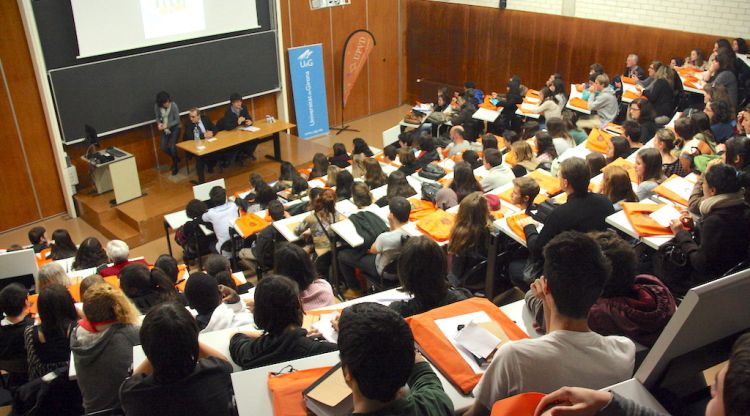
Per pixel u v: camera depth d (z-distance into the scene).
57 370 3.50
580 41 11.33
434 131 10.86
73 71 8.59
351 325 1.53
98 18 8.69
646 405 1.54
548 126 7.41
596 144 6.88
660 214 4.05
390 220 5.34
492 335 2.35
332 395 1.99
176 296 4.44
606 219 4.07
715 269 3.45
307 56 11.83
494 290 4.88
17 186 8.65
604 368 1.89
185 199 9.03
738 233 3.37
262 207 7.26
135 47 9.18
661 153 5.57
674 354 1.52
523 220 4.70
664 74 8.41
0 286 5.53
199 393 2.21
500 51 12.56
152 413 2.19
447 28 13.20
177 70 9.78
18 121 8.39
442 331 2.41
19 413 3.51
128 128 9.44
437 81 13.84
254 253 6.47
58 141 8.70
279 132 11.04
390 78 14.08
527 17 11.91
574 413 1.41
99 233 8.70
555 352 1.87
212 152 9.50
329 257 6.13
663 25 10.32
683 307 1.44
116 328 3.07
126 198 8.94
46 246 6.86
